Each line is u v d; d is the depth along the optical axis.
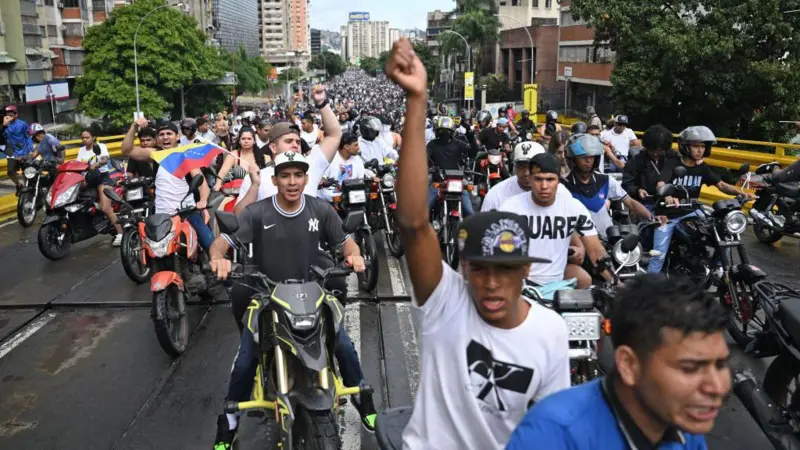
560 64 52.56
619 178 9.20
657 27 26.00
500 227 2.35
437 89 95.81
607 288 4.84
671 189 7.00
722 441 4.95
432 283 2.52
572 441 1.92
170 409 5.51
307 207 4.84
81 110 56.09
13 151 14.87
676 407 1.80
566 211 4.87
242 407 4.21
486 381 2.47
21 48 48.59
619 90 28.22
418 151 2.46
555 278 4.96
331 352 4.20
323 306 4.20
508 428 2.50
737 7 25.00
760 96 26.92
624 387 1.91
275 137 5.94
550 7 74.56
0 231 12.18
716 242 6.75
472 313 2.49
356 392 4.42
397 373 6.09
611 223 6.24
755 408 4.26
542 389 2.51
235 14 157.62
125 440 5.03
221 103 66.12
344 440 4.96
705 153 7.30
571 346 4.02
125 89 53.94
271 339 4.23
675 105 29.61
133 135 9.30
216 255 4.57
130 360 6.49
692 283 1.93
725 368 1.82
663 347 1.79
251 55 147.75
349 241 4.87
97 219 10.57
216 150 7.42
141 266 8.83
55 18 55.91
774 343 4.92
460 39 65.38
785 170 9.91
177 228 7.05
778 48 25.27
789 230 9.88
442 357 2.51
